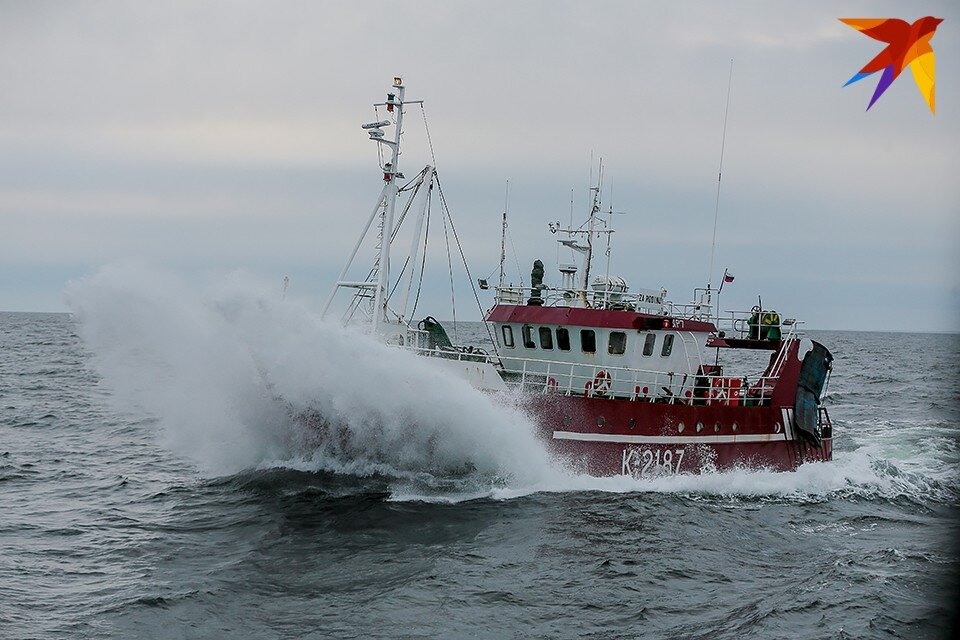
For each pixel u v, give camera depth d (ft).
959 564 69.51
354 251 93.81
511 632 54.49
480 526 74.49
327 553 67.46
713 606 59.52
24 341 385.70
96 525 75.82
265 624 54.90
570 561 67.26
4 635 52.60
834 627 55.83
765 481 96.99
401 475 87.25
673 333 99.45
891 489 99.40
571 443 88.38
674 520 79.51
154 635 53.21
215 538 71.41
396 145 91.66
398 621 55.57
